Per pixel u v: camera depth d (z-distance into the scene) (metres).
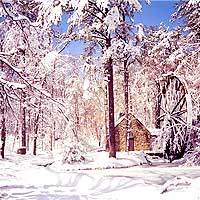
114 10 25.31
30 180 15.61
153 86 47.88
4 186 14.03
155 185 14.12
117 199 11.69
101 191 13.14
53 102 10.44
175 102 28.31
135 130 39.41
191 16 24.48
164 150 29.48
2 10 9.94
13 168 20.30
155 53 41.75
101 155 28.25
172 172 19.66
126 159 27.61
